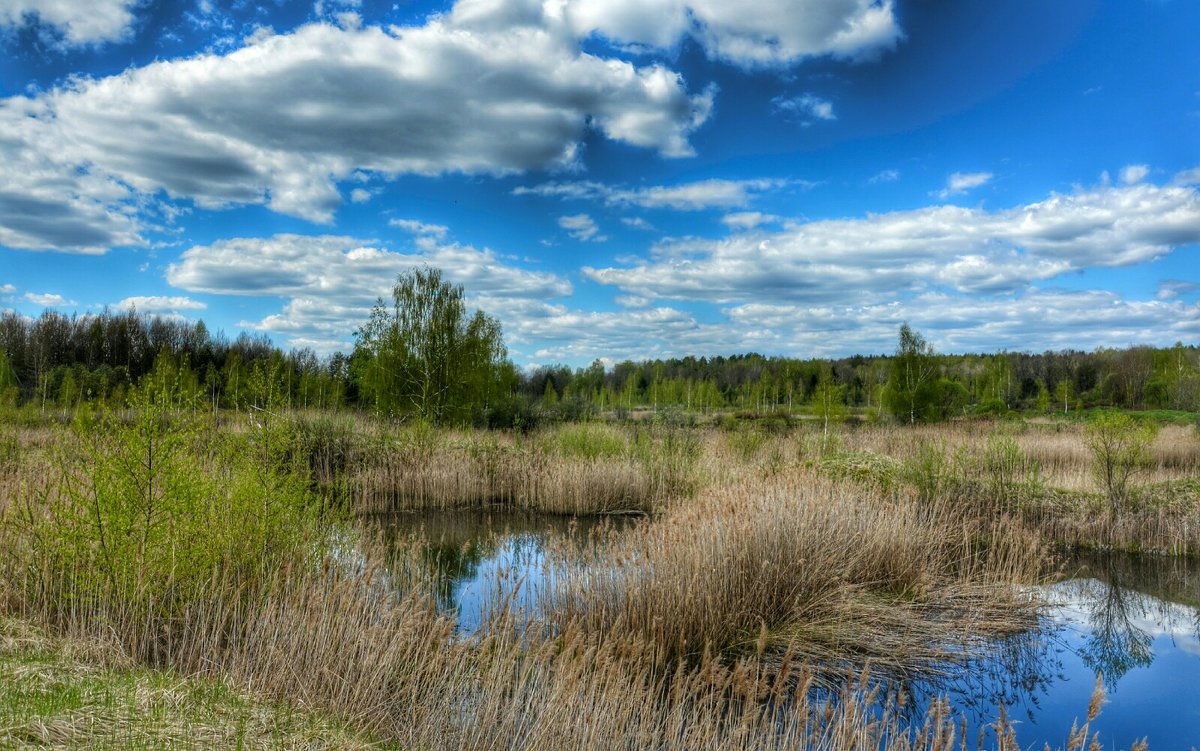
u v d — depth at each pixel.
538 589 8.70
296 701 5.20
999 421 30.91
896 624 8.41
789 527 9.21
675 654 7.23
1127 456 14.70
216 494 7.46
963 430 26.00
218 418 11.29
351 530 8.98
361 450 17.78
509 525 15.07
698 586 7.64
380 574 8.47
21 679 4.43
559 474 16.70
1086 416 38.66
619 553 8.30
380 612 6.66
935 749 4.82
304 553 7.72
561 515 16.17
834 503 10.73
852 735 4.86
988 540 12.66
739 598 7.98
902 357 35.91
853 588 8.92
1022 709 6.73
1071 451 20.77
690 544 8.38
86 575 6.39
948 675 7.46
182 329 52.53
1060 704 6.85
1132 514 13.68
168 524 6.70
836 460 15.62
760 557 8.54
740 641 7.66
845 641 7.84
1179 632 8.88
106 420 6.84
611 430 21.59
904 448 20.84
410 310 29.56
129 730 3.91
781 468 15.97
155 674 5.27
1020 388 56.53
